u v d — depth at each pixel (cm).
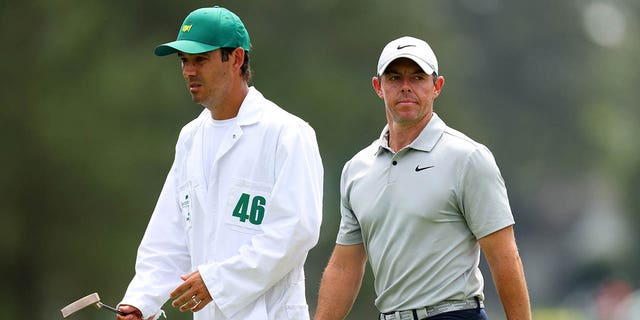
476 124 12531
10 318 8350
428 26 11850
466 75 16612
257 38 10688
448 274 2255
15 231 8281
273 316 2367
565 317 13050
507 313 2255
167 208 2484
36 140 8394
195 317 2431
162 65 9231
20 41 8600
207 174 2419
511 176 18125
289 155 2355
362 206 2333
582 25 19225
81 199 8431
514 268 2236
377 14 11281
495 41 19062
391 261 2288
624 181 15000
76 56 8700
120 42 9225
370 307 9975
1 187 8300
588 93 18162
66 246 8381
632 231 14938
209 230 2389
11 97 8469
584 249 18350
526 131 18112
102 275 8450
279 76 10769
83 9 8819
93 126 8494
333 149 10762
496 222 2228
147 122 8900
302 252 2352
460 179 2239
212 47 2352
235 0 10606
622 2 18725
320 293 2444
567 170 18412
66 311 2314
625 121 16325
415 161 2275
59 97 8562
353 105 10788
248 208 2366
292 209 2334
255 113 2395
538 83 18762
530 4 19112
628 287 11962
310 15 11069
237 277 2320
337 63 11112
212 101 2392
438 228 2255
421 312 2262
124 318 2414
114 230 8412
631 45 17188
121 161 8438
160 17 9962
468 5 19088
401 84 2267
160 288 2445
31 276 8419
